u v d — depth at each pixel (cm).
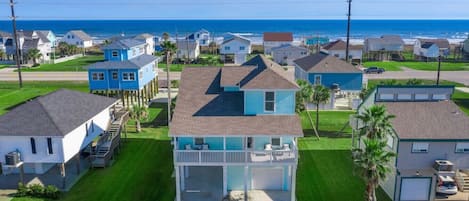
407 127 2459
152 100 5391
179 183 2448
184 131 2402
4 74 7488
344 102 5188
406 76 7206
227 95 2773
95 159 3019
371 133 2356
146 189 2667
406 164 2458
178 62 8900
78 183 2761
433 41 10581
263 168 2605
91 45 12681
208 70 3052
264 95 2552
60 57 10494
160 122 4325
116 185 2727
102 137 3216
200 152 2419
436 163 2403
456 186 2520
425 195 2511
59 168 3020
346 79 5269
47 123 2652
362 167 2033
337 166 3044
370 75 7338
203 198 2517
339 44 9419
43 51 9900
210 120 2517
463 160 2445
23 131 2581
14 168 2950
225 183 2497
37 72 7712
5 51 9362
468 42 10244
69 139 2709
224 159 2434
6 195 2556
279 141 2609
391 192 2561
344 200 2502
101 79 4803
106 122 3434
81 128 2902
